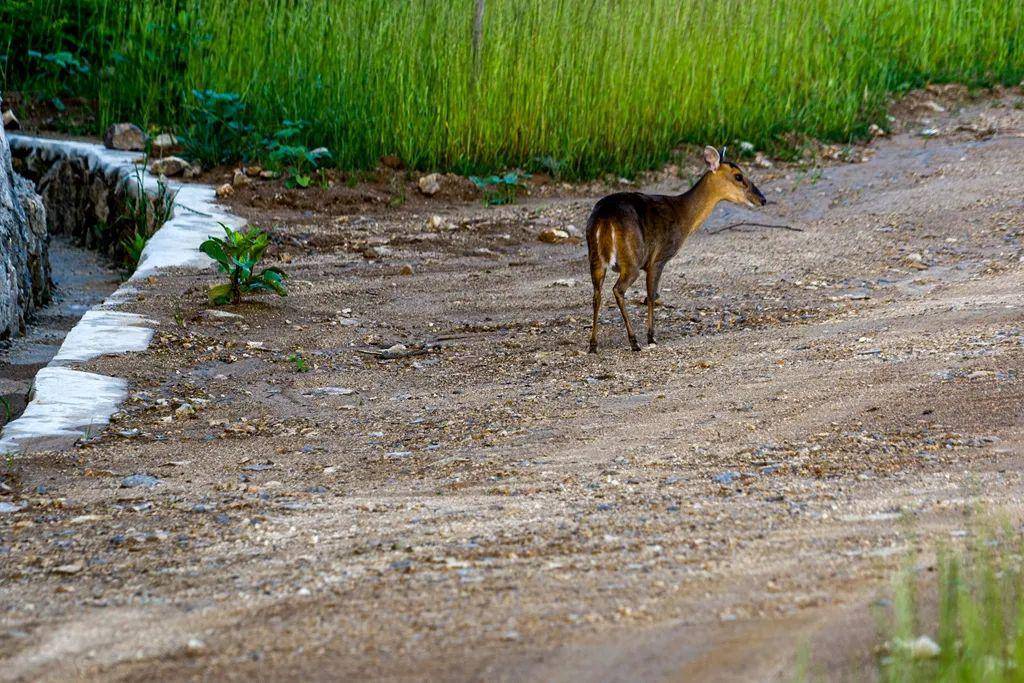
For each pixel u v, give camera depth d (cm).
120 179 2402
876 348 1403
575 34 2680
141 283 1825
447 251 2116
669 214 1579
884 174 2480
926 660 591
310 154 2483
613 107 2636
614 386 1370
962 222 2083
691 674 599
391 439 1217
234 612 730
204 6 2973
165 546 884
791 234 2134
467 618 695
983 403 1152
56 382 1378
